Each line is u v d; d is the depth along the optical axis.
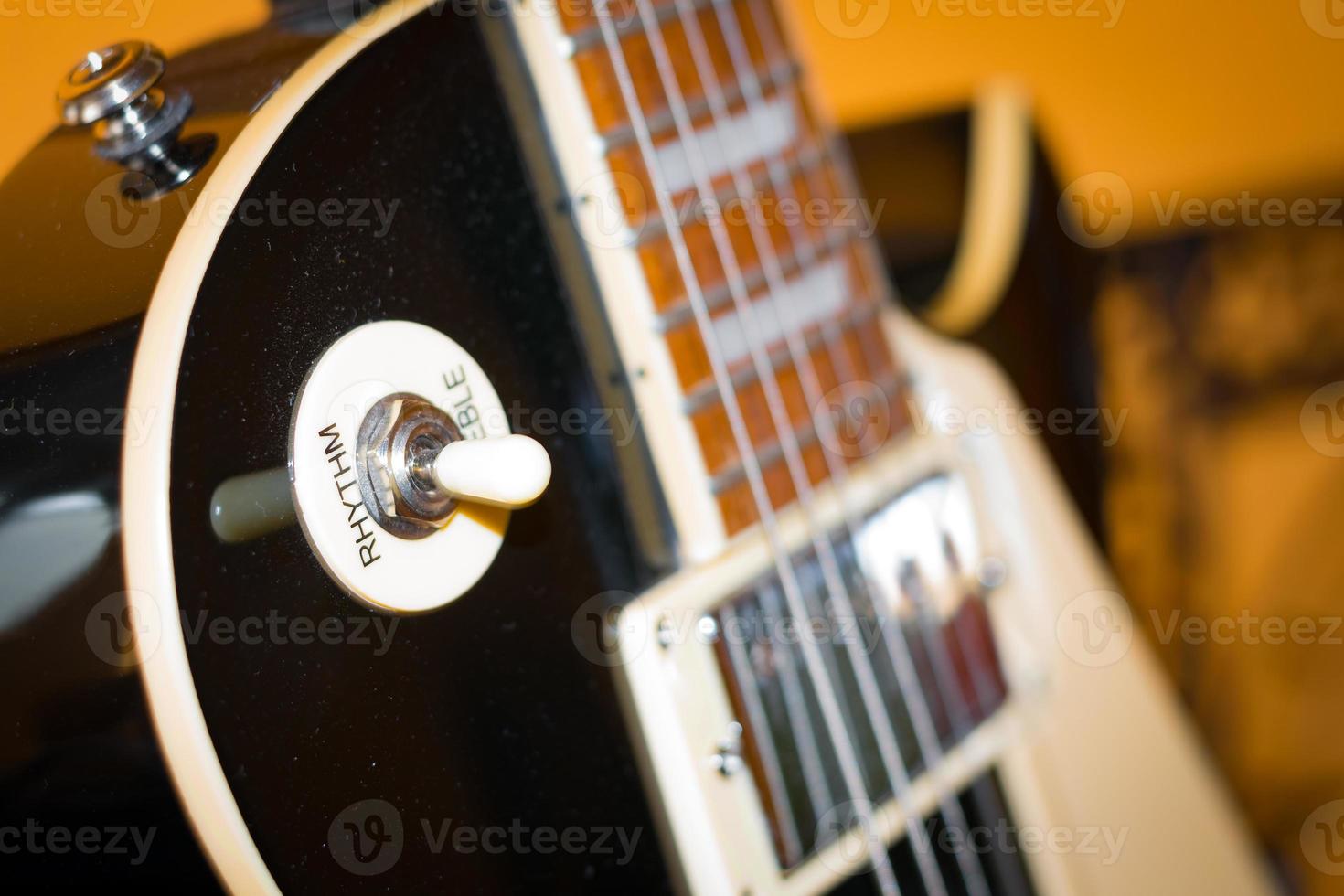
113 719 0.53
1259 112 1.00
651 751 0.57
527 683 0.56
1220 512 0.89
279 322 0.54
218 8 0.71
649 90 0.59
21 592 0.53
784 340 0.60
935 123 0.69
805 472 0.60
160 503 0.53
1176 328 0.91
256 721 0.53
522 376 0.56
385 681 0.55
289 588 0.54
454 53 0.56
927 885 0.60
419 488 0.54
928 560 0.61
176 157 0.54
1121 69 0.98
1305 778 0.91
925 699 0.60
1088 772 0.62
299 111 0.55
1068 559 0.63
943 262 0.66
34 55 0.69
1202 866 0.63
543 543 0.57
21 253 0.54
